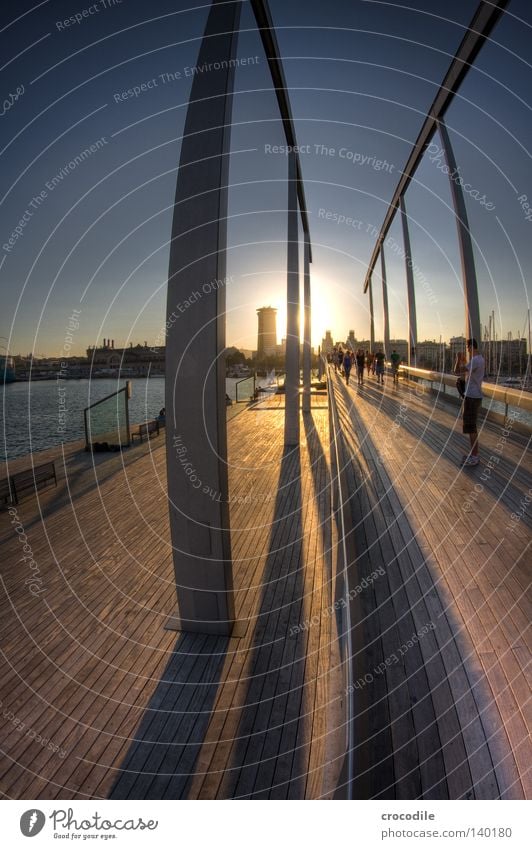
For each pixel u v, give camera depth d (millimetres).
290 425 10195
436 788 1824
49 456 10312
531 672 2336
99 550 5188
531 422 7117
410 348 16094
